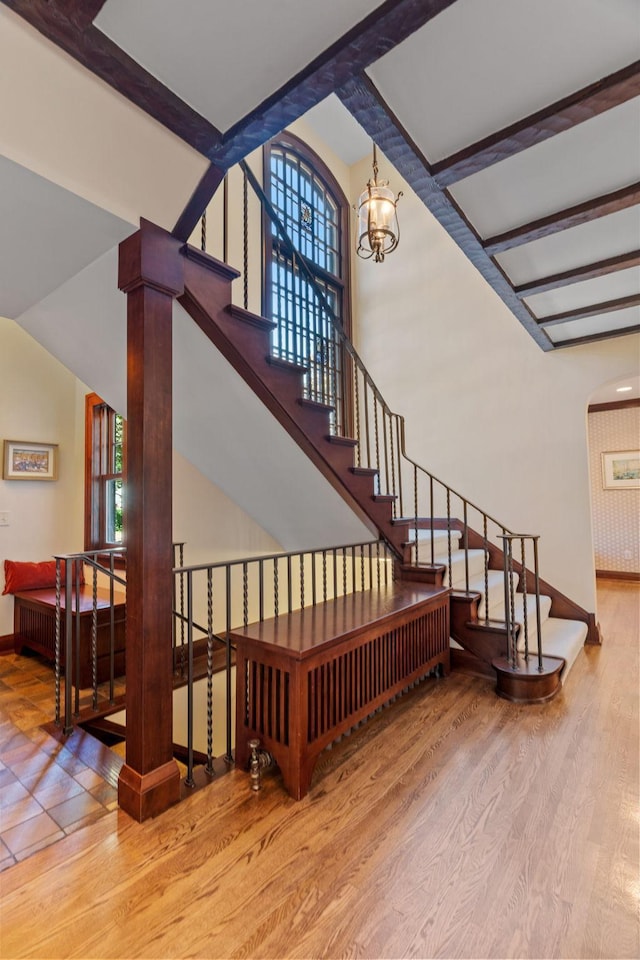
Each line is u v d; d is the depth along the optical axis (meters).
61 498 4.42
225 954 1.24
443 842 1.64
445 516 4.77
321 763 2.14
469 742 2.31
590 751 2.23
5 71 1.25
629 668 3.31
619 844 1.63
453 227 2.17
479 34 1.30
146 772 1.77
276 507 3.72
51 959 1.21
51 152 1.44
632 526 6.70
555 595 4.09
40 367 4.33
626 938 1.28
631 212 2.09
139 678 1.77
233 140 1.64
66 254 1.95
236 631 2.17
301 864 1.54
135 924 1.32
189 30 1.23
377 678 2.43
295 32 1.24
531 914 1.36
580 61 1.39
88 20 1.19
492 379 4.54
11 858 1.56
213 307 2.16
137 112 1.48
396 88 1.48
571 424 4.10
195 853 1.59
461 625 3.26
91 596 3.79
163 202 1.78
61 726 2.56
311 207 5.34
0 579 3.97
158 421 1.82
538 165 1.82
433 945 1.26
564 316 3.22
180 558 3.83
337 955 1.24
